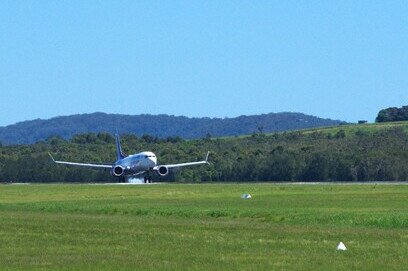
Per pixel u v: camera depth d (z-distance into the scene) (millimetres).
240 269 90875
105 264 94688
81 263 95438
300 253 103750
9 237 122438
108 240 118312
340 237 122438
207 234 126812
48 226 140875
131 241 116938
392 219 145500
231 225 143625
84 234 127062
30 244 113562
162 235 125250
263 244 113188
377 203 197875
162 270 90500
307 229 135500
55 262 96125
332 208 179500
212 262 96062
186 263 95312
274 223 148875
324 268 91500
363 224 145375
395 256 100812
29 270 90500
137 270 90562
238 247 109875
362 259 98250
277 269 90875
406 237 122438
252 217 162250
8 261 96938
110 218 161250
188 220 156250
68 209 188000
